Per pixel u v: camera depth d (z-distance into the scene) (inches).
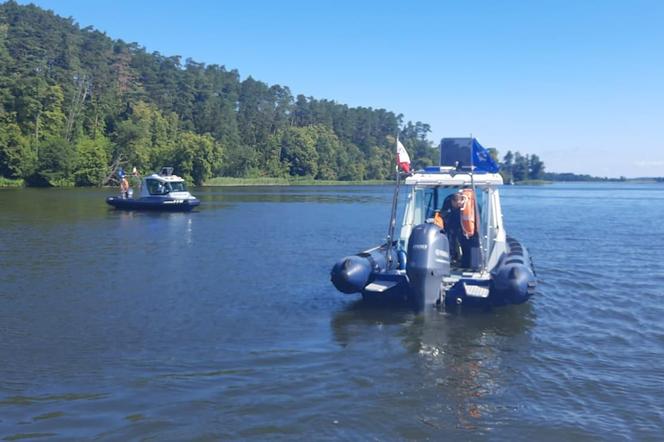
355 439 283.4
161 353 405.1
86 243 980.6
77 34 6279.5
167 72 5880.9
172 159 4264.3
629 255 872.9
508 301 485.1
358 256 519.5
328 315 504.1
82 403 321.4
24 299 564.1
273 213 1728.6
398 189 521.3
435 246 459.5
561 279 676.1
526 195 3612.2
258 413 309.3
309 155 5580.7
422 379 357.1
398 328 462.3
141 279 665.6
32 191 3036.4
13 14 5940.0
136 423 297.9
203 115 5196.9
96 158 3708.2
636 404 321.1
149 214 1642.5
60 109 4025.6
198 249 918.4
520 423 299.1
